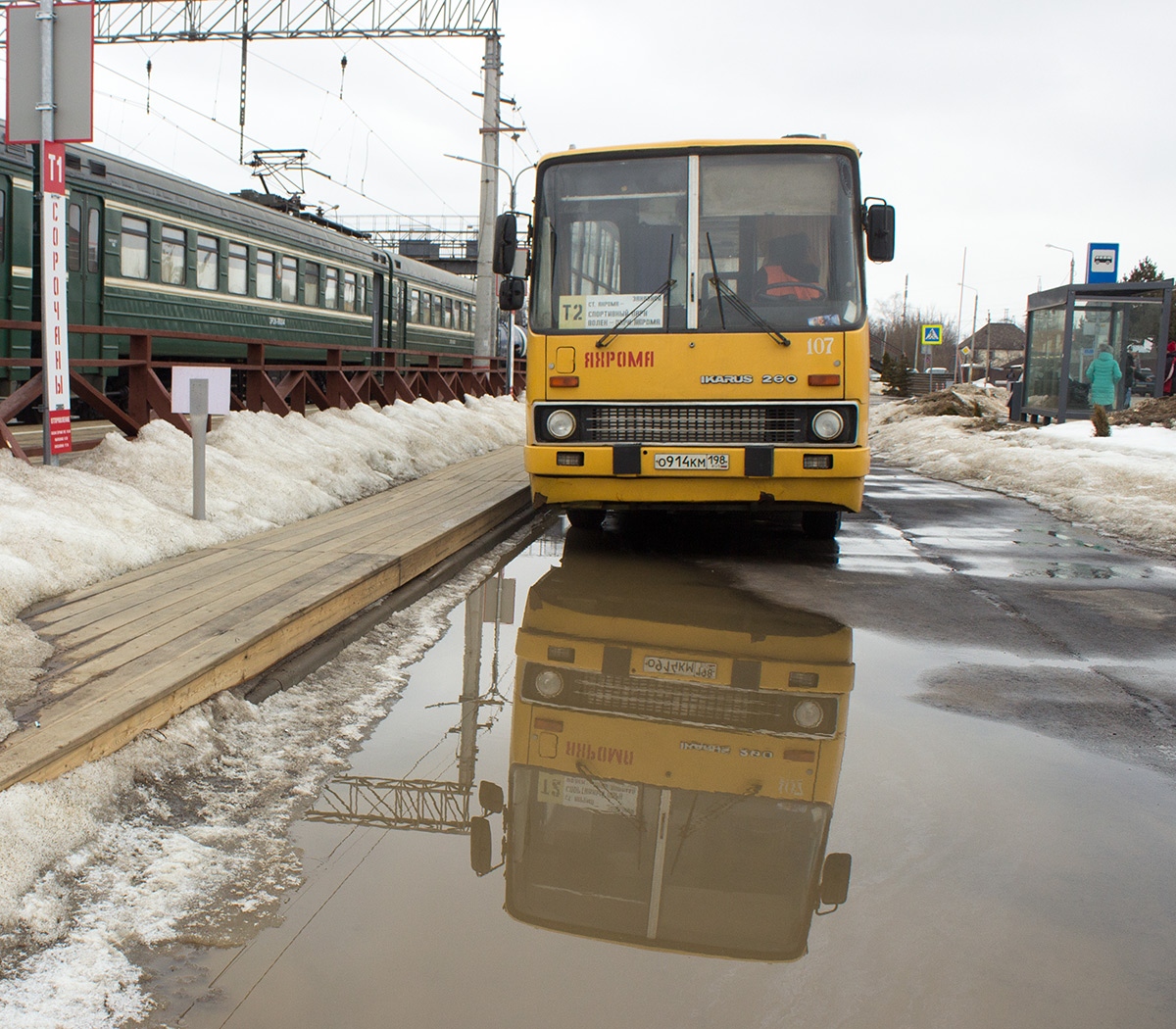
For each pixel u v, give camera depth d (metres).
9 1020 2.46
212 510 7.91
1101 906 3.14
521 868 3.32
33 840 3.13
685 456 8.04
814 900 3.13
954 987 2.71
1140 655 5.82
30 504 6.46
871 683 5.26
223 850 3.37
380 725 4.59
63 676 4.20
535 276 8.42
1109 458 13.81
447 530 8.25
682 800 3.86
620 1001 2.63
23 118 7.34
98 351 15.18
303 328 21.61
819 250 8.20
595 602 7.05
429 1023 2.52
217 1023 2.50
